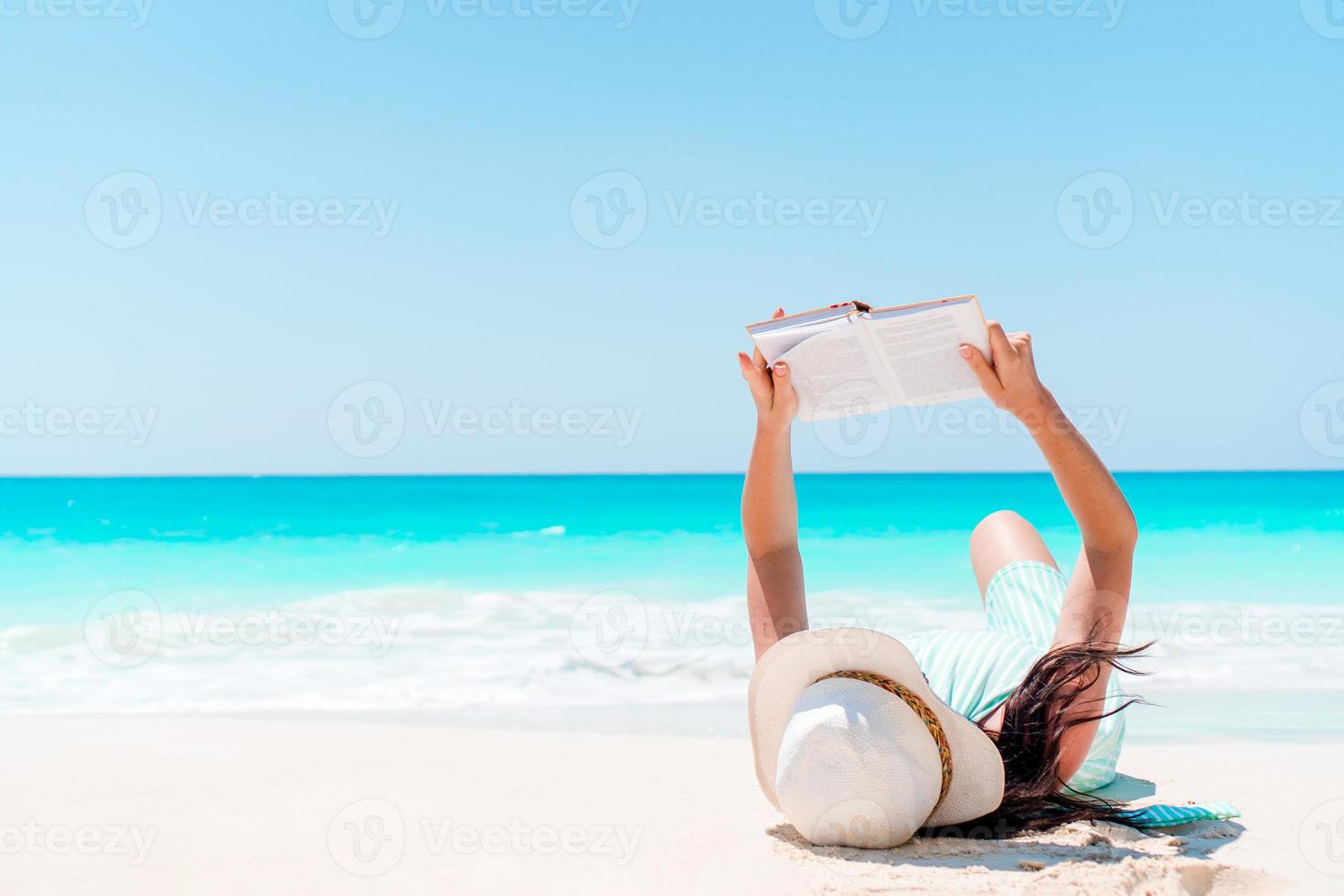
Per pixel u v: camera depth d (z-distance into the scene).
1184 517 23.22
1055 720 3.24
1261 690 6.41
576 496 27.34
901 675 3.10
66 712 6.08
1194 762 4.53
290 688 6.84
